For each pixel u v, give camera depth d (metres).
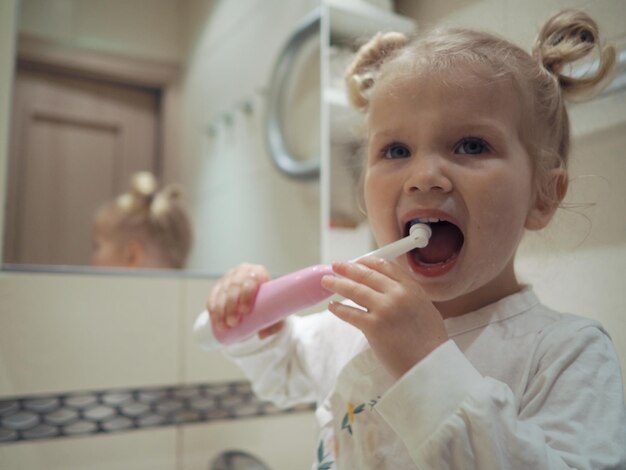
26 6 1.05
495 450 0.31
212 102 1.26
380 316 0.35
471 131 0.38
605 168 0.39
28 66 1.03
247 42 1.18
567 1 0.41
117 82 1.19
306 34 1.00
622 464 0.32
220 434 0.80
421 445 0.33
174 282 0.81
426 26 0.49
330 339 0.57
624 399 0.35
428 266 0.39
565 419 0.35
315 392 0.60
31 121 1.02
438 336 0.35
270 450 0.83
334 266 0.38
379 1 0.58
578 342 0.38
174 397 0.78
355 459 0.45
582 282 0.40
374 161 0.43
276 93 1.07
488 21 0.44
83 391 0.73
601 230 0.39
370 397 0.46
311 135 0.95
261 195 1.07
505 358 0.41
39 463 0.70
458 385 0.33
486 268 0.38
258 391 0.63
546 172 0.40
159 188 1.18
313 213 0.90
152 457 0.76
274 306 0.46
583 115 0.40
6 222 0.92
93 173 1.12
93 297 0.75
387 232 0.42
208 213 1.16
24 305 0.71
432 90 0.40
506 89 0.39
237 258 1.07
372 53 0.49
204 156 1.24
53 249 0.99
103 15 1.18
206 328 0.51
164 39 1.25
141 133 1.20
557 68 0.41
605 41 0.39
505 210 0.38
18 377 0.70
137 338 0.77
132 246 1.05
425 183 0.38
